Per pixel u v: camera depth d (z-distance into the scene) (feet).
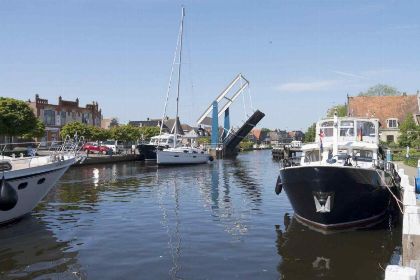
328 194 39.47
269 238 39.09
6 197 38.70
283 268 30.78
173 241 37.88
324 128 53.93
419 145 139.74
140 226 43.78
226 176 99.45
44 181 46.19
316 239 38.70
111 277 28.68
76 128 158.51
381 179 42.65
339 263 32.04
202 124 186.60
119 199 61.72
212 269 30.35
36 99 182.50
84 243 37.11
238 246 36.37
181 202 59.31
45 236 39.40
